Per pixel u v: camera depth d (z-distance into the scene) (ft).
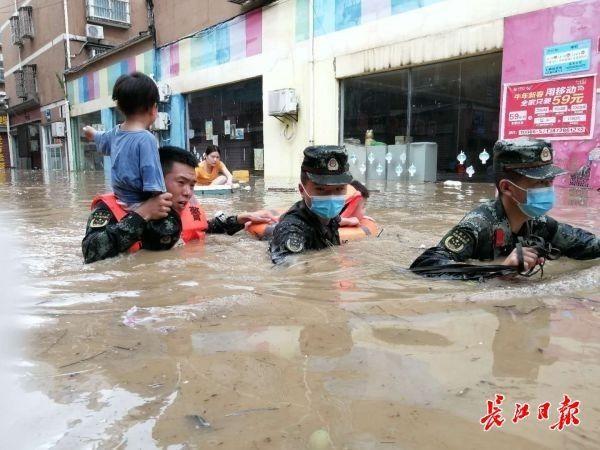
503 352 4.60
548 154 7.83
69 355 4.74
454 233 8.30
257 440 3.24
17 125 94.32
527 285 7.04
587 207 17.21
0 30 96.48
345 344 4.88
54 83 78.02
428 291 6.79
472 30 28.94
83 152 74.59
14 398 3.85
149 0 54.75
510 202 8.20
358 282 7.38
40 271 8.53
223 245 11.09
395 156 34.30
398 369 4.27
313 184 9.34
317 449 3.13
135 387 4.03
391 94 34.60
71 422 3.50
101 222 9.59
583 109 24.88
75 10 72.49
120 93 10.30
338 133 37.99
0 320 5.80
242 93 46.24
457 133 31.30
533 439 3.24
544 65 26.05
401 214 16.11
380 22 33.63
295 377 4.16
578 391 3.85
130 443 3.24
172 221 10.62
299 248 9.41
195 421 3.49
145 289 7.23
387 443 3.19
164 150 10.67
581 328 5.23
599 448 3.14
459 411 3.58
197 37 49.21
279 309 6.07
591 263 8.58
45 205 21.49
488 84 29.32
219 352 4.73
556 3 25.32
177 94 52.85
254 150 45.85
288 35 40.19
